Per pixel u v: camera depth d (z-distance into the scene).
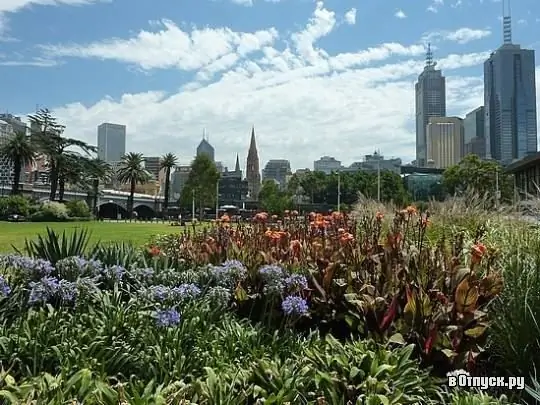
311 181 90.06
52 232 5.33
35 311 3.57
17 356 2.97
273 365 2.86
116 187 134.50
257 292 4.35
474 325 3.46
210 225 9.40
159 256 5.56
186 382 2.87
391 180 69.75
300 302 3.75
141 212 118.94
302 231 6.36
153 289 3.69
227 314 3.82
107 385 2.56
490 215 8.08
